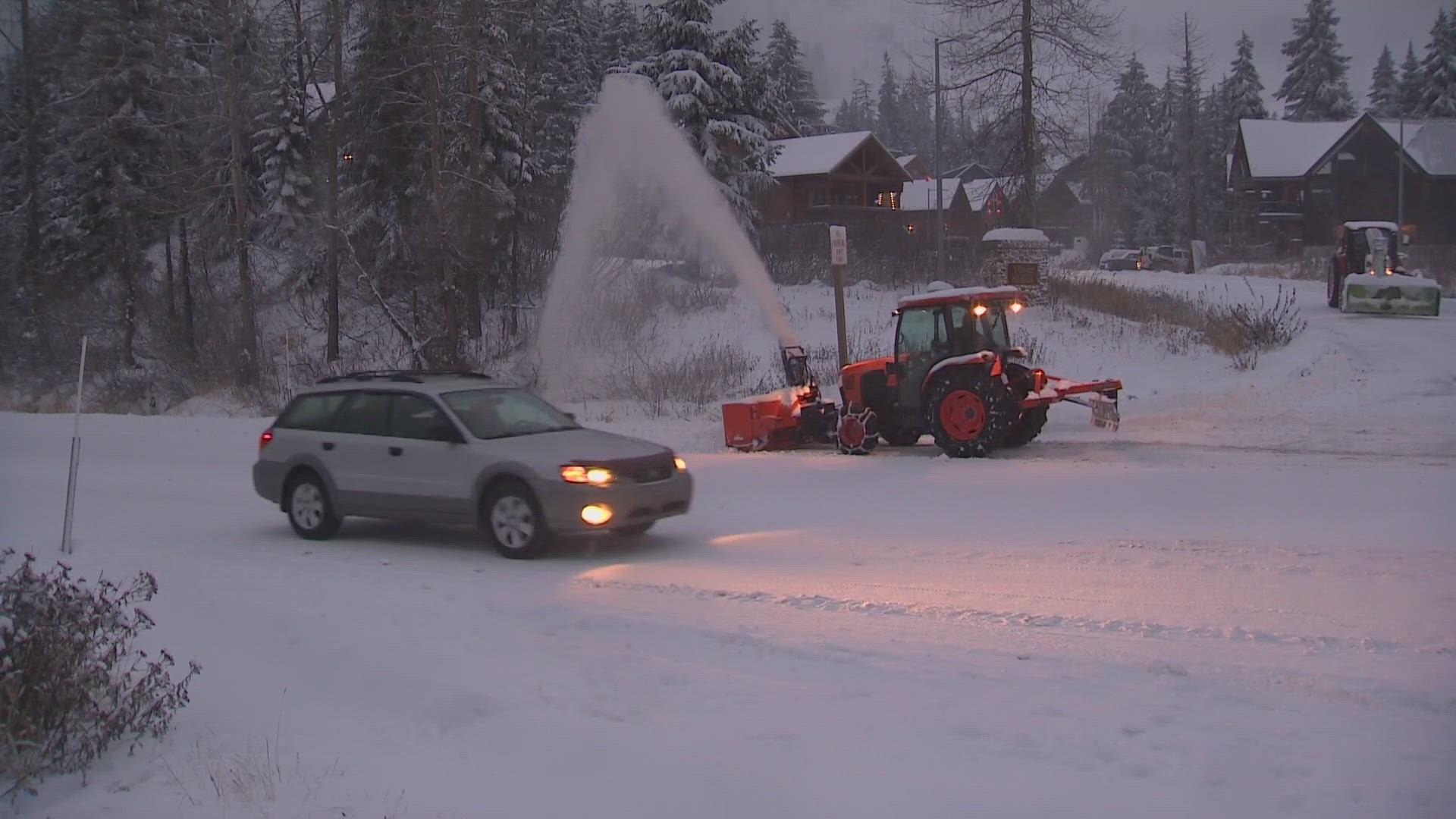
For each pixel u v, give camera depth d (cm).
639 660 709
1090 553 970
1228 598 805
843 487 1400
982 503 1246
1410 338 2427
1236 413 1916
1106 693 619
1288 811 476
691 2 3509
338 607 863
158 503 1475
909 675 662
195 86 3634
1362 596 795
